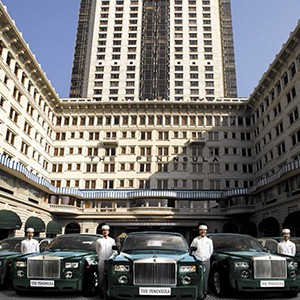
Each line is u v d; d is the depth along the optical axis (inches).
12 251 460.8
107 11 3577.8
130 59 3358.8
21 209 1408.7
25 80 1641.2
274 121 1723.7
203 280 314.5
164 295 290.2
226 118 2146.9
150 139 2107.5
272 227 1323.8
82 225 1849.2
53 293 389.7
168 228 1907.0
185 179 2021.4
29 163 1692.9
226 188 2004.2
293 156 1476.4
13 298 356.2
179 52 3380.9
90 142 2103.8
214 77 3277.6
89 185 2027.6
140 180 2028.8
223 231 1806.1
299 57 1429.6
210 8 3592.5
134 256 314.7
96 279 384.2
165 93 3225.9
